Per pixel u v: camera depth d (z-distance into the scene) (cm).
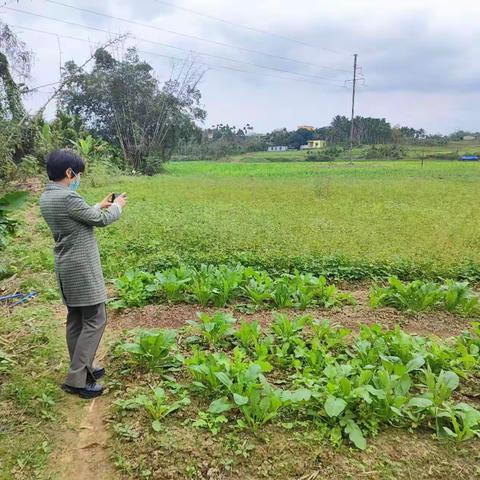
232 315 541
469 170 3681
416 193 1766
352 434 338
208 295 590
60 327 534
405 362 427
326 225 1039
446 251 816
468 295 605
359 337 481
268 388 364
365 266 750
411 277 736
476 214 1249
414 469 320
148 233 948
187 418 363
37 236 990
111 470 321
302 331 515
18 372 430
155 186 1961
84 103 3145
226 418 358
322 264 751
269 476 313
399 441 344
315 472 315
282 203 1439
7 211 725
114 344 485
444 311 599
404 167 4225
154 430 347
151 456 326
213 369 388
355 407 369
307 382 391
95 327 398
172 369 430
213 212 1230
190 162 5897
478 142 8606
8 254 809
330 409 339
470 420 343
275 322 518
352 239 893
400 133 8262
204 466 319
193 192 1719
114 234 959
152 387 405
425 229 1012
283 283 616
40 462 326
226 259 769
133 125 3150
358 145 7838
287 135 9300
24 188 1766
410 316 580
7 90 1598
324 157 6206
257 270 736
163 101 3253
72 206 372
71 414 380
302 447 335
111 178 2205
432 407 361
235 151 7719
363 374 371
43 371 437
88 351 395
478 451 336
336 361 449
